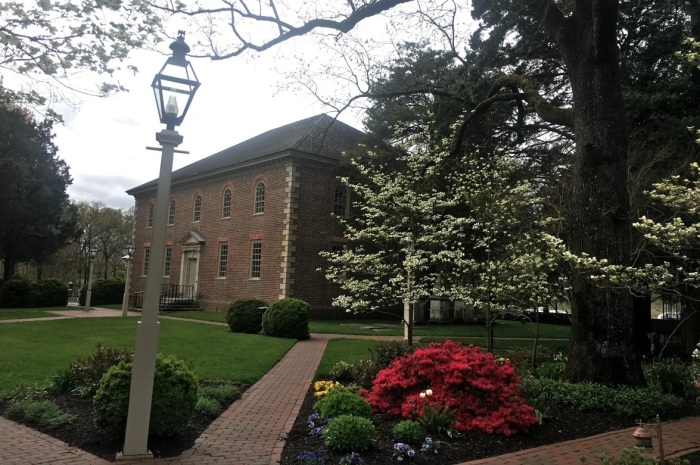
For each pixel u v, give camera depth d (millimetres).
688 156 10875
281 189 25312
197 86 5391
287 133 31000
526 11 14172
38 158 40188
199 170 32812
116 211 61906
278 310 16266
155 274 5098
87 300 26734
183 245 32531
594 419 6836
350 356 12109
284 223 24750
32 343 12719
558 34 9172
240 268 27422
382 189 13539
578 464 5000
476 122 16547
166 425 5340
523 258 9906
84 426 5812
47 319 20781
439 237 11984
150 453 4969
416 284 12070
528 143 17953
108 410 5188
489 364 6445
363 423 5301
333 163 25781
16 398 7000
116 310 28672
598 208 8242
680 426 6695
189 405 5574
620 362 7984
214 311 28406
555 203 11656
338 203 26359
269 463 4875
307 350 13547
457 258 11305
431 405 6059
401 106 18781
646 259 9977
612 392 7371
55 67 4648
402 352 9289
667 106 12922
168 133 5203
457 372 6281
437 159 13383
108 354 7664
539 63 16734
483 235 12414
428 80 16062
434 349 6906
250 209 27281
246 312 17250
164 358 5738
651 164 10383
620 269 7176
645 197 10023
